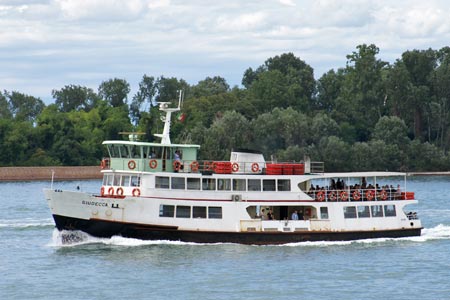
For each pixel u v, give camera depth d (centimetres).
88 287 9206
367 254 10875
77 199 11044
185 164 11344
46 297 8850
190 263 10188
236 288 9150
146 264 10138
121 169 11281
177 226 11044
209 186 11219
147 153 11269
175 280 9450
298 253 10844
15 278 9650
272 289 9119
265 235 11188
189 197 11138
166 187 11106
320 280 9525
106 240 11156
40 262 10431
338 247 11262
